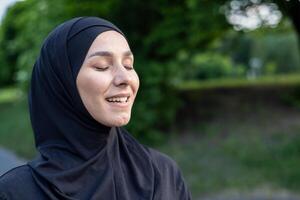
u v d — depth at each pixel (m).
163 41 8.96
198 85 13.91
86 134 1.64
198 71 17.42
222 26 8.96
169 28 8.73
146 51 9.12
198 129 9.67
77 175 1.59
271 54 20.70
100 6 8.70
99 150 1.66
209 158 8.09
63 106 1.65
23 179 1.57
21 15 11.23
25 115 14.73
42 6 9.08
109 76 1.59
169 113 9.55
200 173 7.51
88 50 1.61
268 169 7.41
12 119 14.88
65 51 1.64
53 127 1.67
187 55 10.52
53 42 1.68
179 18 8.71
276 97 11.38
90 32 1.63
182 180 1.93
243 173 7.36
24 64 10.12
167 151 8.57
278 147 8.20
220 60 18.12
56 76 1.65
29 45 10.48
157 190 1.73
